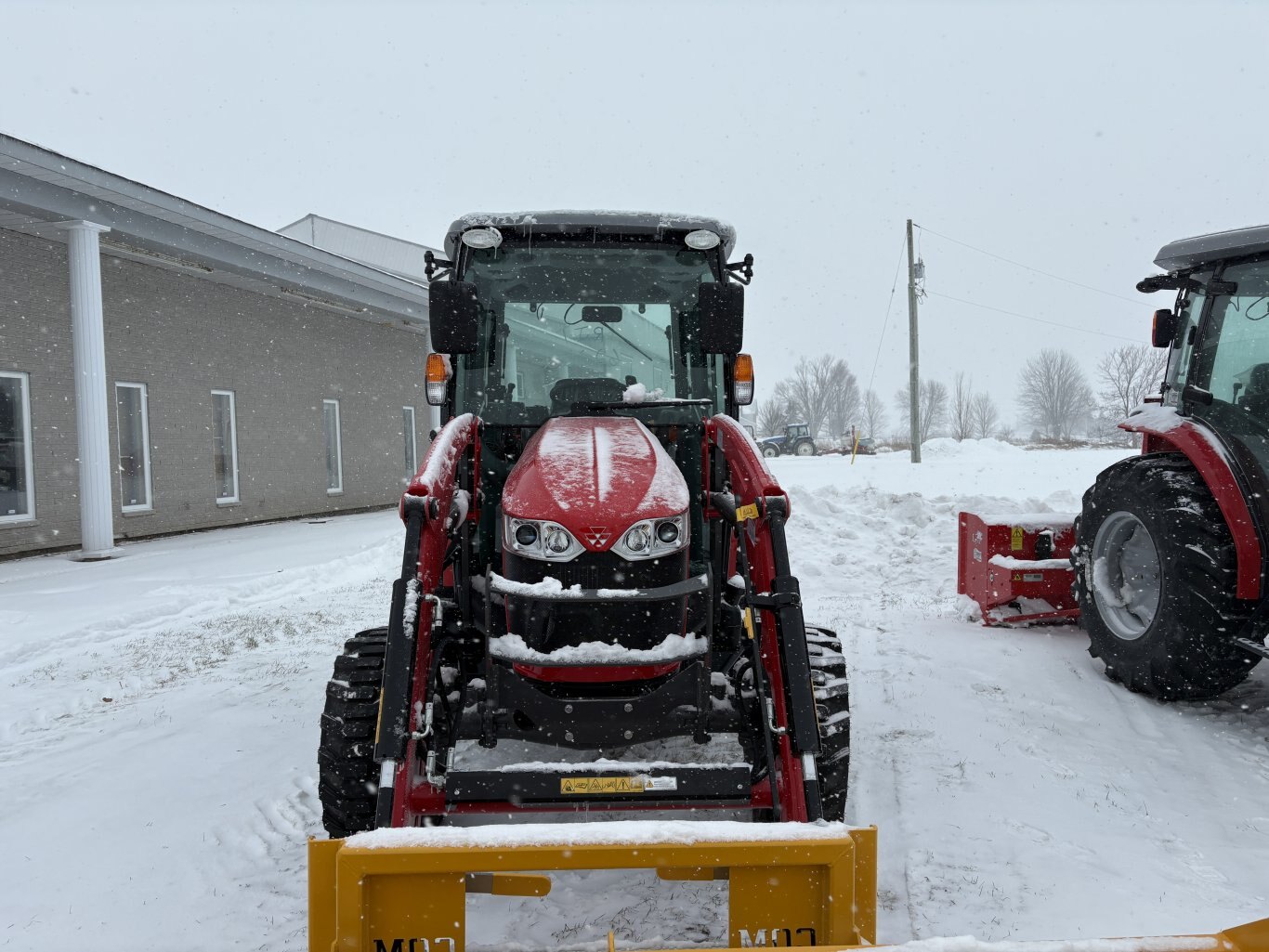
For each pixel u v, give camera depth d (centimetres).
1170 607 470
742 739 321
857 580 881
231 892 333
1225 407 484
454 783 268
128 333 1340
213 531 1470
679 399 400
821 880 213
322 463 1806
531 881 214
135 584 943
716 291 386
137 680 618
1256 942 174
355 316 1891
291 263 1493
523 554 309
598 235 407
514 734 304
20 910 323
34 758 477
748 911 213
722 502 362
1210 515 461
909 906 304
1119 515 518
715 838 212
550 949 273
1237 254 484
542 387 403
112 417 1314
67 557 1145
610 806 271
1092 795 389
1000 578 662
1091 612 542
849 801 388
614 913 307
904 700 515
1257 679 538
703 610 325
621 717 300
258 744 486
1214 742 445
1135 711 490
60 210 1073
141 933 306
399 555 1222
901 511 1059
